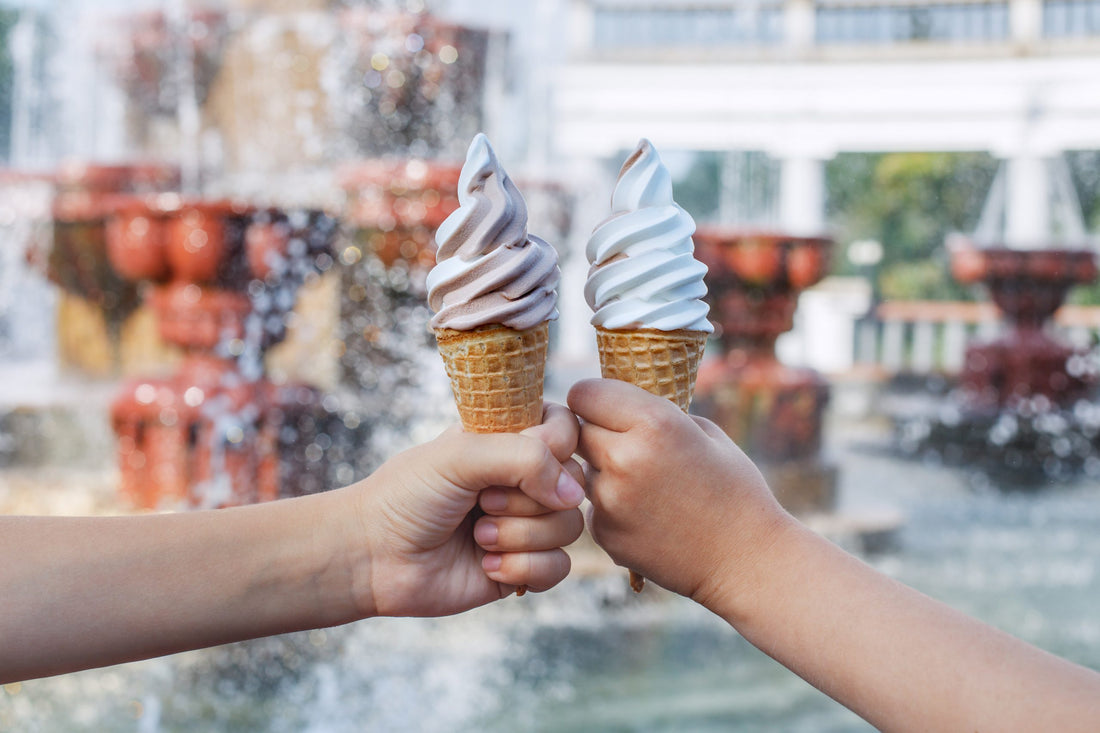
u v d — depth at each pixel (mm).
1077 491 4418
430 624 2582
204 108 3734
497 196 1056
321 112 3635
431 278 1074
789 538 943
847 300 8375
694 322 1082
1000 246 5352
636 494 954
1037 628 2658
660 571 981
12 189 3555
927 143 9805
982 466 4867
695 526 951
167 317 2918
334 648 2432
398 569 1049
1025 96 9438
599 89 9609
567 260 3846
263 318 2988
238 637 1008
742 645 2562
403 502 1014
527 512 1030
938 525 3750
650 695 2268
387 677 2334
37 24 4453
